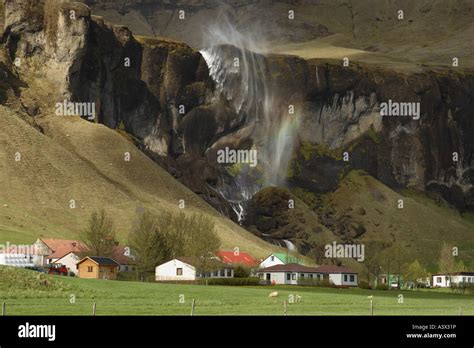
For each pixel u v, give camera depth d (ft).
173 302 405.80
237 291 502.38
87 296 415.03
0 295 388.37
